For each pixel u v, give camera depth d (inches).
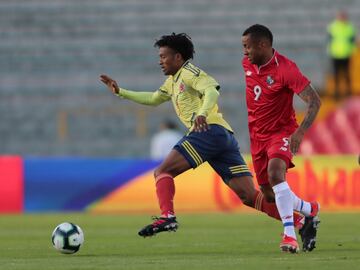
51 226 1932.8
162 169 1169.4
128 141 3398.1
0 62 3654.0
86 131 3427.7
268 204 1218.6
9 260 1095.6
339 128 3302.2
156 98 1247.5
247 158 2464.3
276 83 1132.5
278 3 3782.0
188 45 1187.3
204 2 3791.8
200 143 1175.6
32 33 3757.4
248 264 984.3
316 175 2447.1
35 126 3459.6
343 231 1689.2
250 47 1130.7
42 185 2482.8
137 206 2472.9
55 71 3631.9
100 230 1802.4
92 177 2484.0
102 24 3786.9
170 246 1366.9
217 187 2480.3
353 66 3467.0
